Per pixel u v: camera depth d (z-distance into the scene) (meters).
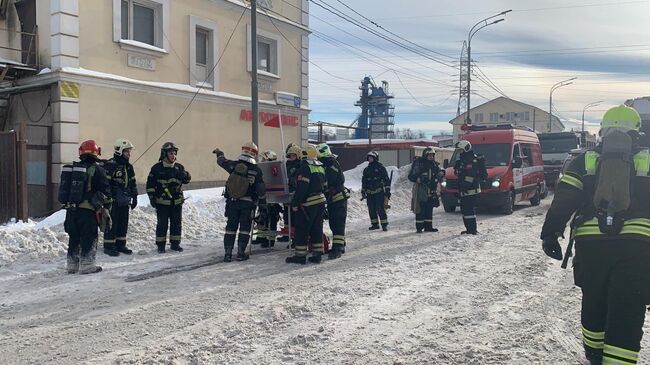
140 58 15.26
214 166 17.59
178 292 6.87
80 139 13.83
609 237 3.43
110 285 7.33
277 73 20.25
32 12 14.16
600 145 3.74
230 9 18.06
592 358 3.79
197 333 5.18
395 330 5.25
